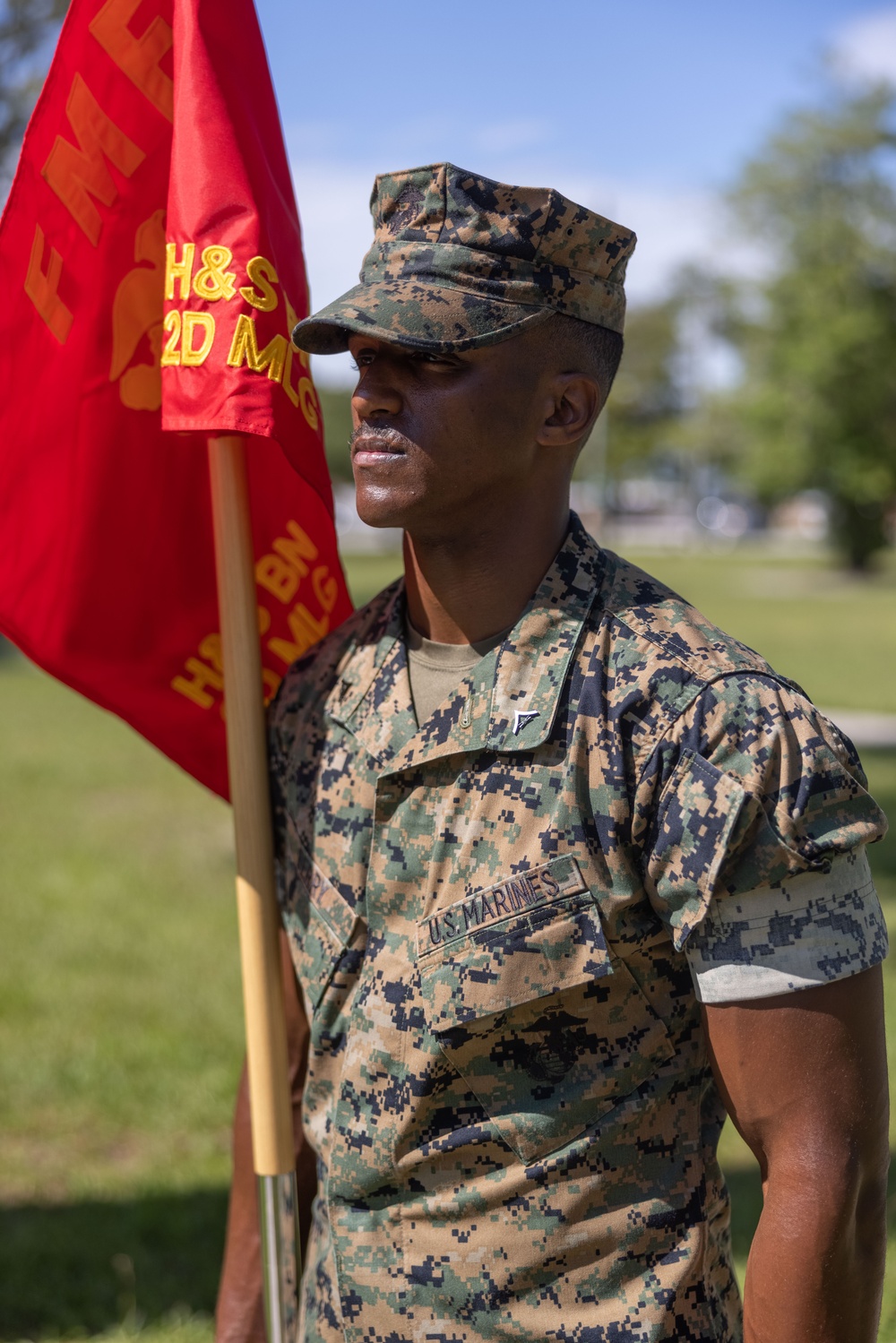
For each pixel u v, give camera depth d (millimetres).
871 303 33156
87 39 1578
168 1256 3447
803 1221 1163
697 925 1184
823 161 32875
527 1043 1248
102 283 1684
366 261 1335
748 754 1172
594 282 1307
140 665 1802
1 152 5785
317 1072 1393
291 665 1558
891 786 9062
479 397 1271
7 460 1683
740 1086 1194
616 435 64438
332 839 1379
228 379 1459
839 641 19281
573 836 1227
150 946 5988
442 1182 1275
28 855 7680
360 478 1313
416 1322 1277
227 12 1542
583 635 1281
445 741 1282
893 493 34500
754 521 76750
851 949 1174
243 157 1511
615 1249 1244
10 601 1734
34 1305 3195
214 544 1748
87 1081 4457
